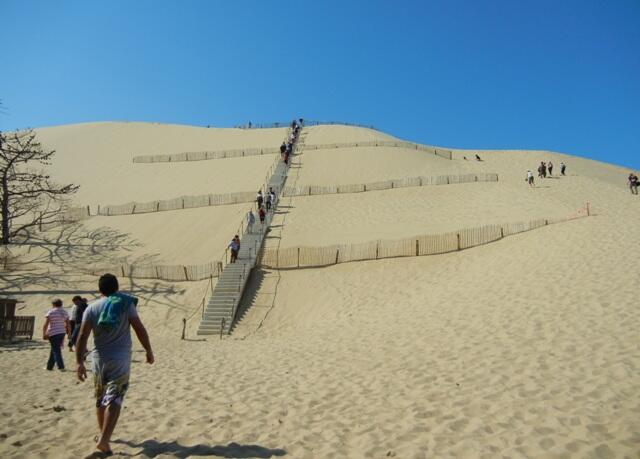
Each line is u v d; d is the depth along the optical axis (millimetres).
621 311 9789
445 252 22312
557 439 5137
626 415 5559
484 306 12414
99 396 5090
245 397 7500
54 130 65750
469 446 5133
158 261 27219
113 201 40219
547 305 11164
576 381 6785
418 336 10953
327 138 53750
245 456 5086
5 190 30906
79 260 28188
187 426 6090
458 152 56594
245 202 35000
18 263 27750
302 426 6051
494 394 6656
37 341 16266
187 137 58688
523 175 40438
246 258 24016
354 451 5180
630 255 14016
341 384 7973
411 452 5062
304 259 23406
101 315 5043
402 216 30047
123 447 5301
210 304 19812
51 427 6012
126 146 56750
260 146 52094
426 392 7070
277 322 18750
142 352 13539
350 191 35781
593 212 24344
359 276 21641
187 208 35594
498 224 24109
